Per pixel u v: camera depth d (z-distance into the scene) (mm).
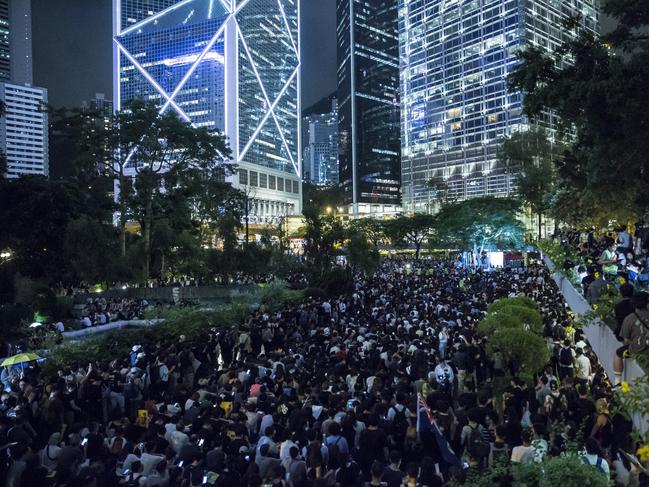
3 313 28406
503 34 126812
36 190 47188
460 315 21984
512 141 76000
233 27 170375
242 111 174625
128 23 183000
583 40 14750
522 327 14078
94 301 38156
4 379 16734
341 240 43031
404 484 7516
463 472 7227
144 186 54562
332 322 24016
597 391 10375
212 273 50250
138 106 54406
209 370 16625
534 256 69938
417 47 153875
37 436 11297
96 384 13273
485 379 16000
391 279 45906
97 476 7641
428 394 11570
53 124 57281
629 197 16406
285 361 14727
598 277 14680
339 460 8039
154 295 45312
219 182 64500
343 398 11086
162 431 9836
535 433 8656
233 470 7605
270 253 51750
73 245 43438
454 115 142000
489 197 73750
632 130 13328
